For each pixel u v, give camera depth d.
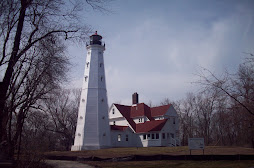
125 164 23.94
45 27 19.66
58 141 63.47
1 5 17.00
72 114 64.94
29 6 18.20
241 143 39.59
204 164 21.94
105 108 48.84
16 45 17.50
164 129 51.41
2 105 16.22
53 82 22.61
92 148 45.22
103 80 50.31
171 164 22.78
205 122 65.06
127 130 53.44
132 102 63.19
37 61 20.39
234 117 17.41
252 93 16.25
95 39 52.47
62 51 21.48
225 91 15.97
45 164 22.89
